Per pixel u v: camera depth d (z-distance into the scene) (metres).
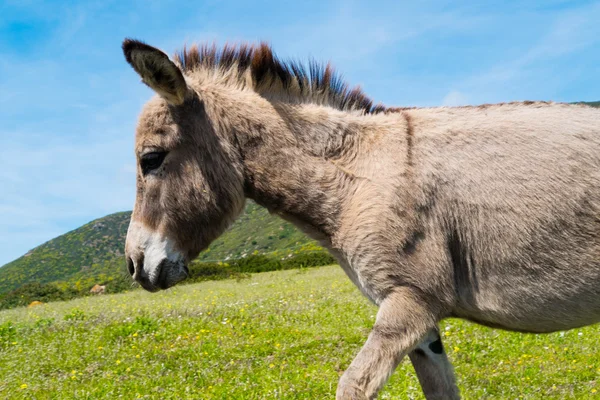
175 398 6.02
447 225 3.87
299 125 4.26
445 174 3.87
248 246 72.81
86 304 17.94
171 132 4.34
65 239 107.19
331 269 26.58
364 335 8.38
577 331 7.96
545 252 3.68
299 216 4.22
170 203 4.34
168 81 4.18
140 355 8.09
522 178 3.75
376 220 3.86
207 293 18.55
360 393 3.62
